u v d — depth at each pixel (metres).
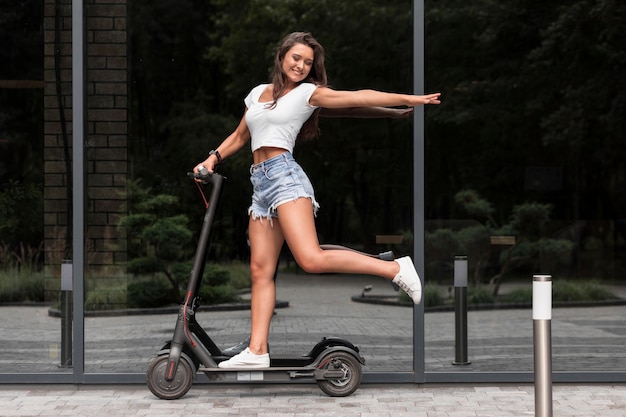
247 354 5.59
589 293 6.63
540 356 4.06
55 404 5.56
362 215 6.48
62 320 6.38
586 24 6.78
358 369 5.70
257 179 5.60
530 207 6.64
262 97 5.64
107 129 6.51
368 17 6.60
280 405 5.48
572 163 6.68
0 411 5.36
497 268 6.58
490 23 6.67
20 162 6.45
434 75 6.63
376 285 6.38
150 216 6.51
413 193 6.38
